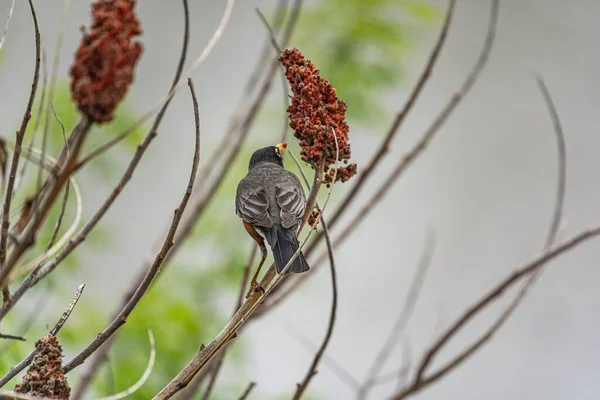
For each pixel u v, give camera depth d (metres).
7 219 5.36
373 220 21.61
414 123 23.14
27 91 11.71
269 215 8.53
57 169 5.52
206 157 14.27
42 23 16.78
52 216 10.75
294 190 8.89
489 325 21.33
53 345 5.51
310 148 6.51
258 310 8.06
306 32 13.61
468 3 23.77
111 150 12.09
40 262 5.84
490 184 23.69
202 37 20.34
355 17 13.58
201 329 11.14
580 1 24.20
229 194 12.34
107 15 4.62
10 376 5.61
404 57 13.87
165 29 20.34
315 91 6.55
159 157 18.03
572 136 24.58
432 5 13.89
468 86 9.49
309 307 18.70
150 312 10.78
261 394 11.02
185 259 12.12
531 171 23.98
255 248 7.88
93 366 8.16
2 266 5.39
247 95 9.93
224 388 10.68
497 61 24.19
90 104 4.52
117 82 4.56
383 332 20.20
